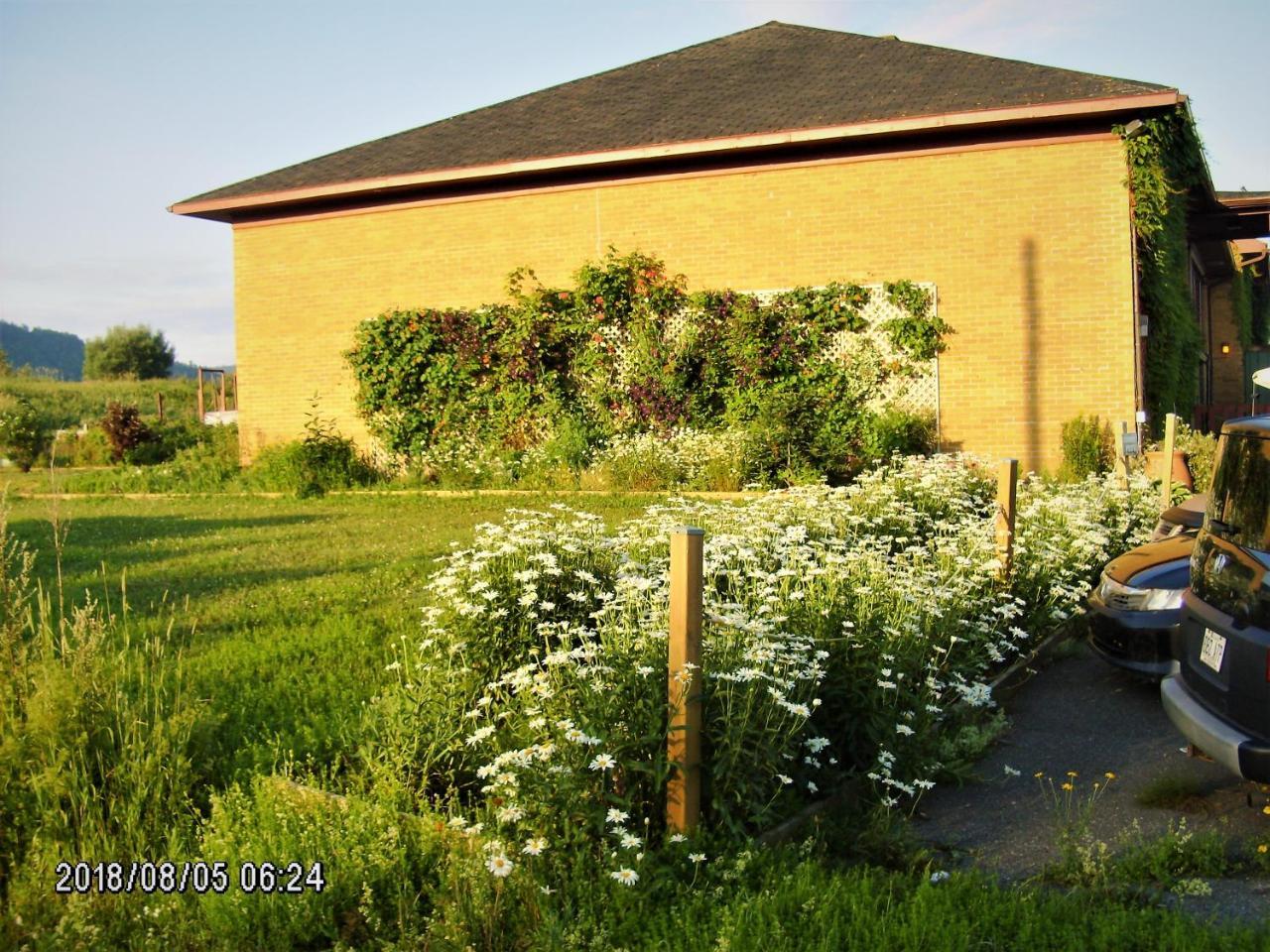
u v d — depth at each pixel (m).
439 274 18.20
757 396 15.80
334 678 5.98
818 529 7.78
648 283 16.97
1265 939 3.23
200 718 4.77
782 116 16.28
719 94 18.12
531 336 17.20
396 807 4.01
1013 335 15.17
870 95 16.36
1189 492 11.59
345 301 18.83
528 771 3.84
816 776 4.68
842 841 4.22
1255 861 4.02
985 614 6.49
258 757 4.71
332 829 3.85
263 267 19.39
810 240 16.09
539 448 17.05
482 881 3.43
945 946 3.14
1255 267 32.31
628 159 16.42
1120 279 14.73
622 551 6.11
